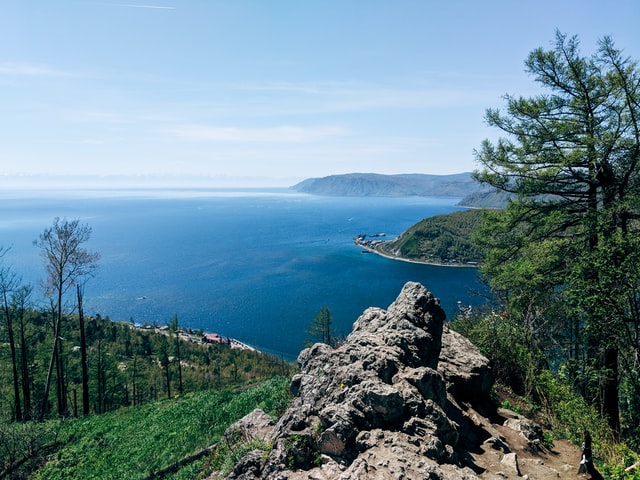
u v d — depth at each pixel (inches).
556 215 767.7
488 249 934.4
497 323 741.9
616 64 689.0
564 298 741.9
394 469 295.1
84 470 733.3
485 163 861.2
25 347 1793.8
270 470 352.8
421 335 472.1
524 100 791.7
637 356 625.0
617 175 748.0
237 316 5959.6
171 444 736.3
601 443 470.0
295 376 494.6
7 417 1206.3
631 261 590.6
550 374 610.2
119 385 2363.4
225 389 1132.5
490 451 394.9
